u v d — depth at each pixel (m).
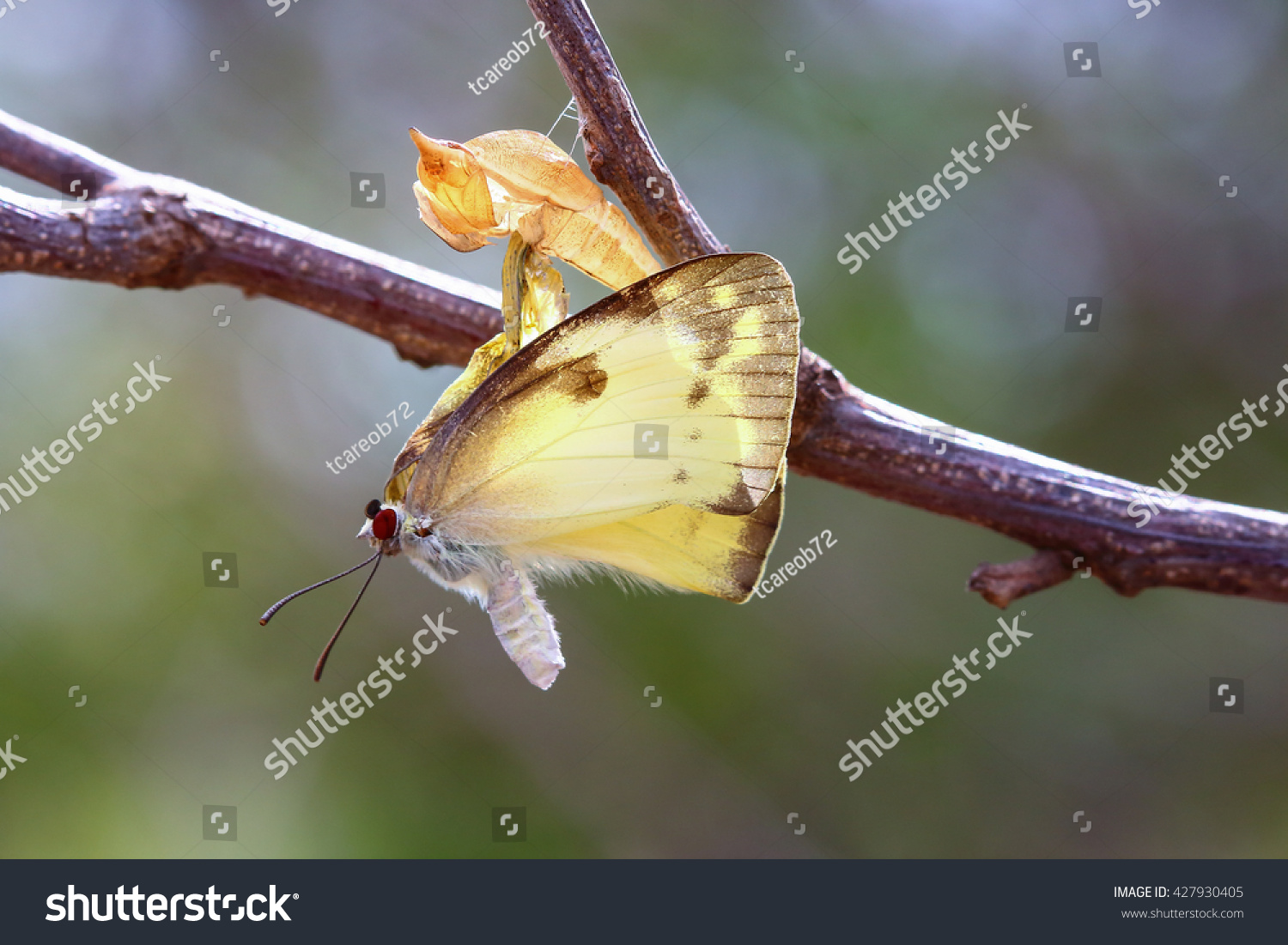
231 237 0.30
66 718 0.38
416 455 0.28
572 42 0.27
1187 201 0.46
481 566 0.28
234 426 0.44
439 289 0.30
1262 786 0.43
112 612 0.40
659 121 0.44
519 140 0.27
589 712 0.42
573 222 0.27
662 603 0.43
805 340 0.42
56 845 0.36
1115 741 0.43
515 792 0.41
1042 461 0.29
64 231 0.29
